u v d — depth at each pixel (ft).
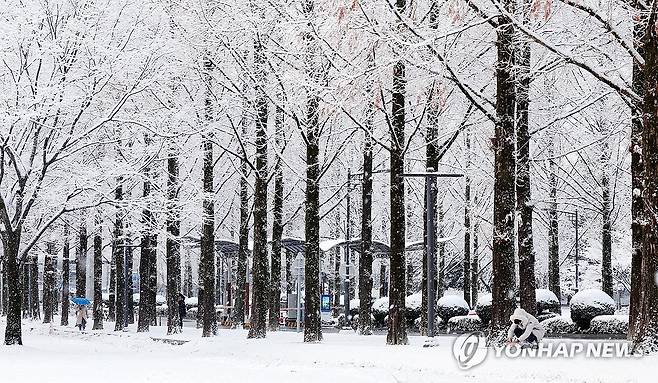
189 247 156.25
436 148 91.45
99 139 106.93
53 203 97.30
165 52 96.43
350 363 66.23
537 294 106.22
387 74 66.69
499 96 65.46
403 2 72.49
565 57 56.44
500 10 56.65
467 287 152.35
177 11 97.40
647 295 51.13
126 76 96.48
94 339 120.67
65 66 92.38
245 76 98.53
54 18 94.38
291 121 106.52
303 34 75.36
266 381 54.24
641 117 55.26
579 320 91.04
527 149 75.41
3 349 87.25
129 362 73.46
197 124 106.93
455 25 64.49
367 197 103.55
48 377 57.06
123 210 106.83
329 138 101.40
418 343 80.89
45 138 93.09
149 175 123.75
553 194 124.88
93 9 94.32
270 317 118.11
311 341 88.84
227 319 167.22
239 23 93.56
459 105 90.53
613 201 122.21
